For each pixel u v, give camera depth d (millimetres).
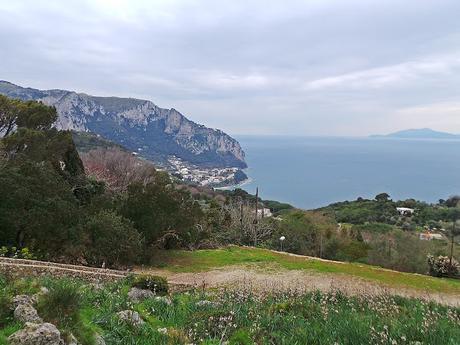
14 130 29703
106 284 12078
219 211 40406
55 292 6473
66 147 31781
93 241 19312
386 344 7102
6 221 17344
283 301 10562
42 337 5078
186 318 8492
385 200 85625
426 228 59094
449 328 7930
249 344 7305
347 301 11125
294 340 7430
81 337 5789
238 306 9219
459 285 21219
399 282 20297
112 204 24469
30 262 13461
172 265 22344
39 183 19391
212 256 25234
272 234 39969
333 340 7176
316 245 39438
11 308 6164
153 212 23578
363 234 44406
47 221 17875
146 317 8172
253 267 22531
